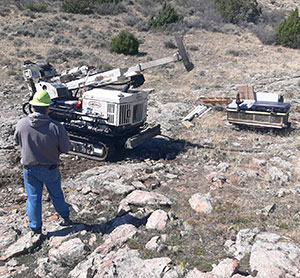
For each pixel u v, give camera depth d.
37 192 5.29
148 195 6.53
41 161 5.09
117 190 6.95
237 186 7.32
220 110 14.09
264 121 11.05
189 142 10.41
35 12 34.41
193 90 17.70
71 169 8.54
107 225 5.89
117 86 10.00
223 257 4.87
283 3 53.75
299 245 5.04
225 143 10.31
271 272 4.31
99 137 9.26
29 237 5.52
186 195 6.88
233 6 39.53
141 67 8.73
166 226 5.65
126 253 4.96
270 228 5.58
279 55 27.56
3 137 10.41
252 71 22.39
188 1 45.28
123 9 39.06
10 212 6.55
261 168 8.28
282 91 16.92
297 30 30.58
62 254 5.06
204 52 27.42
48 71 9.95
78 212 6.36
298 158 8.90
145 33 32.47
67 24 31.42
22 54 23.08
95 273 4.68
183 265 4.70
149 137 9.37
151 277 4.49
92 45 26.92
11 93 16.00
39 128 4.95
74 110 9.12
